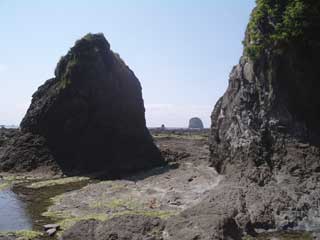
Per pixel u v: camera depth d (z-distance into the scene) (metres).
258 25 36.66
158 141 82.44
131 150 61.91
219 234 21.02
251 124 37.34
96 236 22.41
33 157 58.97
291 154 33.56
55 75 64.88
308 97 34.28
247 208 29.17
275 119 35.31
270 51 35.75
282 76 35.41
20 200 37.94
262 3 35.88
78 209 33.44
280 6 34.78
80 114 60.06
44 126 61.06
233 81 43.44
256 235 26.48
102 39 64.06
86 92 60.59
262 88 36.81
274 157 34.50
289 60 34.53
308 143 33.34
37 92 65.56
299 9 32.59
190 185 40.19
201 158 59.66
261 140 35.75
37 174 55.91
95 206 34.06
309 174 31.80
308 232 26.94
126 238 21.97
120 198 36.72
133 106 64.62
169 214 30.64
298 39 33.66
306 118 34.31
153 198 36.09
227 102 44.31
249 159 36.41
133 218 23.52
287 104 35.06
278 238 25.73
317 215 28.39
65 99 60.72
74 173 56.56
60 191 42.81
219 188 34.59
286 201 29.67
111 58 64.31
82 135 59.97
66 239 22.86
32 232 26.75
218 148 45.09
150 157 62.00
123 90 64.12
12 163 58.50
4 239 25.19
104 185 42.75
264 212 28.53
